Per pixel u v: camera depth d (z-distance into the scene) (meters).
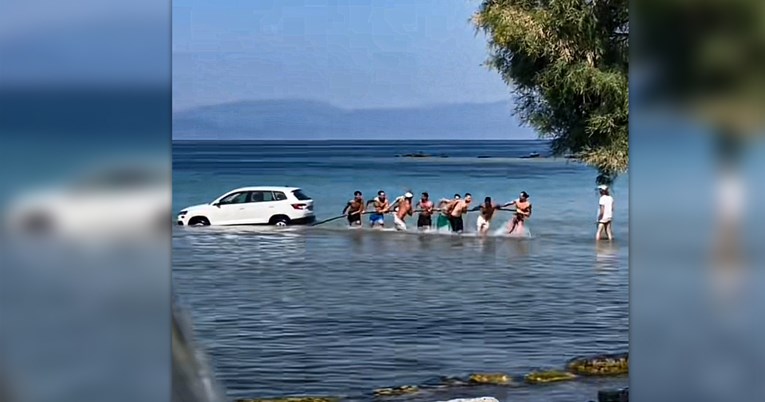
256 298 37.09
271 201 60.97
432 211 57.44
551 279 41.66
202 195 78.56
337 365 25.28
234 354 26.72
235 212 60.31
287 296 37.88
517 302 36.25
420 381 23.03
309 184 81.81
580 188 54.19
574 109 20.95
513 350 26.58
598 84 19.47
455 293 38.78
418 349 27.44
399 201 58.31
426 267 46.53
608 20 19.80
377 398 21.50
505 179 65.19
